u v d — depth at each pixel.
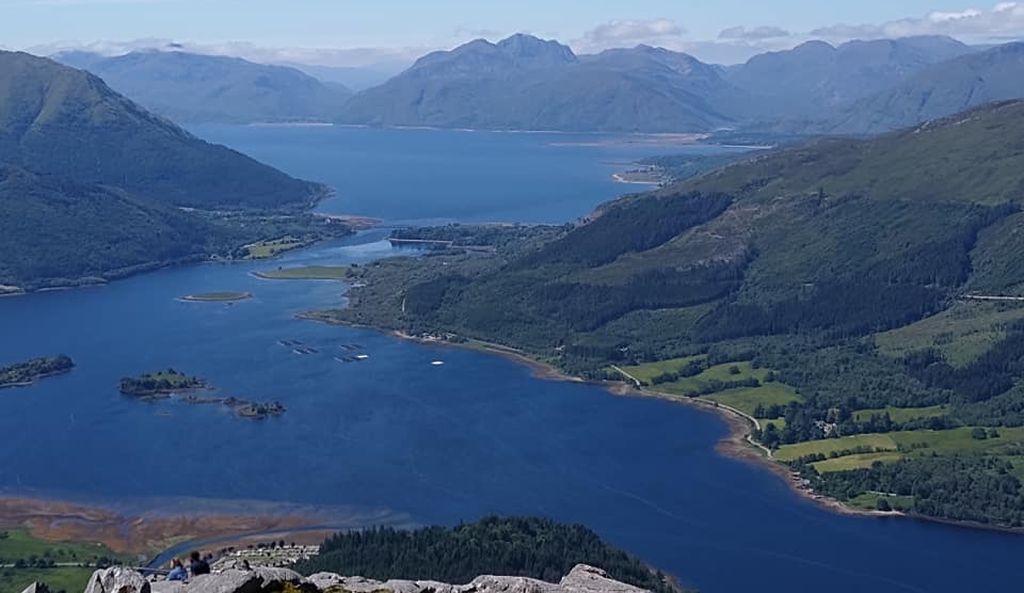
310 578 78.88
